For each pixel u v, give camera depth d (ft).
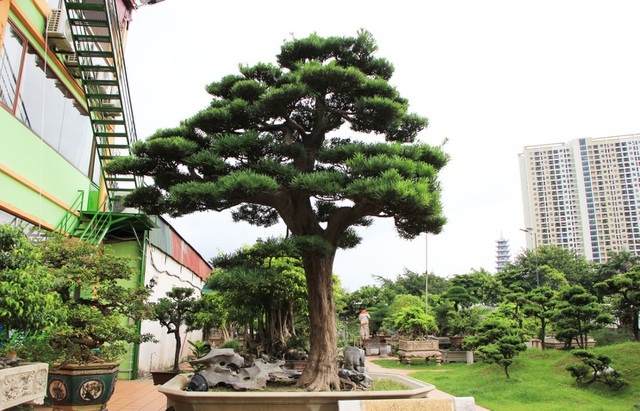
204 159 21.80
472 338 46.70
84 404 21.35
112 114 40.70
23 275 13.88
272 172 22.39
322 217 29.07
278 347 34.17
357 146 23.00
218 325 47.78
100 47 41.34
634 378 33.01
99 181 44.96
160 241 50.65
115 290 25.03
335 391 20.77
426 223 23.48
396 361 66.33
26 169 31.45
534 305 55.47
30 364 14.47
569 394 31.45
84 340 22.70
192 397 18.98
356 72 22.47
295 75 23.89
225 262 23.97
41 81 34.14
